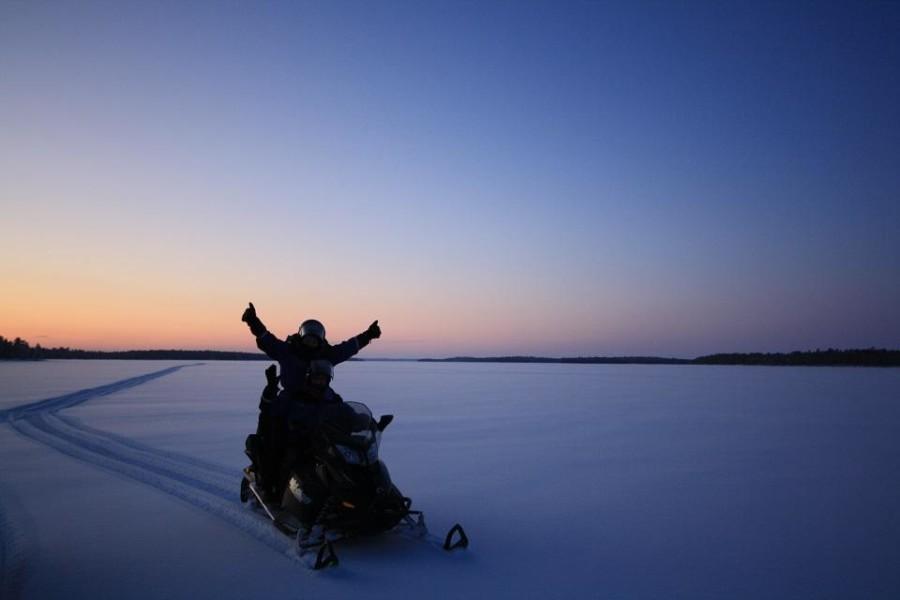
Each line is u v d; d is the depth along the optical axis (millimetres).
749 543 4766
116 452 8719
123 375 34000
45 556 4340
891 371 47688
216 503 5832
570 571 4125
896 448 9477
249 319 5176
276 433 5027
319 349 5332
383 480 4395
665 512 5672
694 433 11148
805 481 7070
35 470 7449
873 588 3887
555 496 6277
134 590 3727
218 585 3812
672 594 3762
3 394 19203
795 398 19672
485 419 13320
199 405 16031
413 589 3777
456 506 5855
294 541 4594
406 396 20203
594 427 12000
